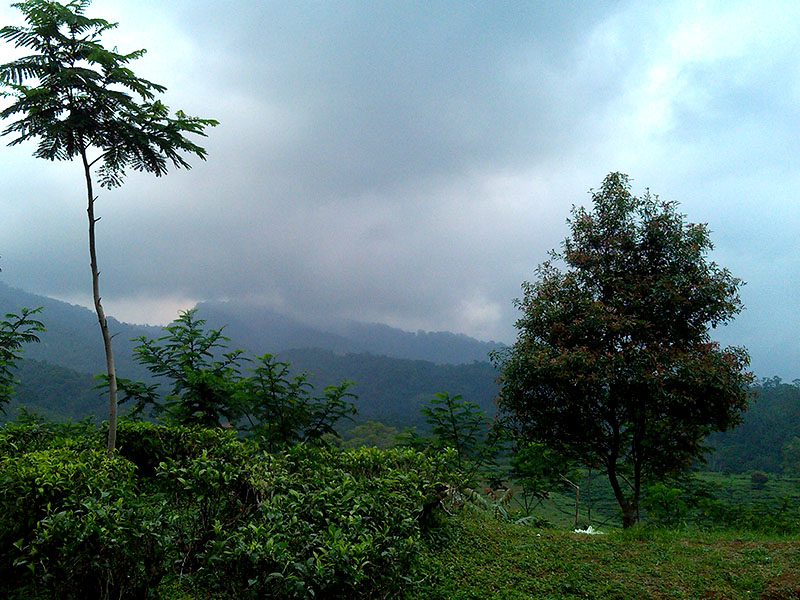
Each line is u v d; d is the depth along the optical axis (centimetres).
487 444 1185
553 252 1266
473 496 902
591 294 1163
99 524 360
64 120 609
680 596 582
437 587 550
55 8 582
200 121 656
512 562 655
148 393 941
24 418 962
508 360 1188
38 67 588
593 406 1124
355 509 435
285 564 338
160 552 387
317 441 926
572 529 1030
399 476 628
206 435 769
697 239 1155
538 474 1209
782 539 823
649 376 1006
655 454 1159
